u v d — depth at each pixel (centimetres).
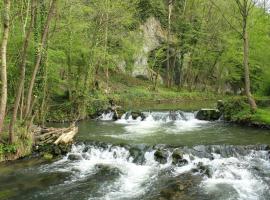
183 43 4766
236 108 2736
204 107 3528
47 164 1611
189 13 4775
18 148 1656
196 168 1520
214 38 4481
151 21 5000
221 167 1520
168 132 2294
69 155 1712
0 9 1758
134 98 3853
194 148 1698
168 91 4588
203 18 4612
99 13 2794
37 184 1369
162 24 5234
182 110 3025
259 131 2259
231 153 1700
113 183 1388
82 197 1250
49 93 2497
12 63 2006
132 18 3962
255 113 2522
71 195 1268
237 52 3309
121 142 1945
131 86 4400
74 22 2577
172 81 5128
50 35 2058
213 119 2819
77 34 2744
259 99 2778
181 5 5100
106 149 1772
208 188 1321
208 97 4788
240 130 2314
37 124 2150
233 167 1532
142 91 4153
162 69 5228
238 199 1224
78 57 2825
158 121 2844
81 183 1386
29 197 1246
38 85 2081
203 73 5488
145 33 4862
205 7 4653
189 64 5019
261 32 3108
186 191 1295
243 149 1716
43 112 2259
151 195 1263
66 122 2645
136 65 4728
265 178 1420
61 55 2462
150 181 1406
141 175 1481
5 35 1470
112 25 3266
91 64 2800
